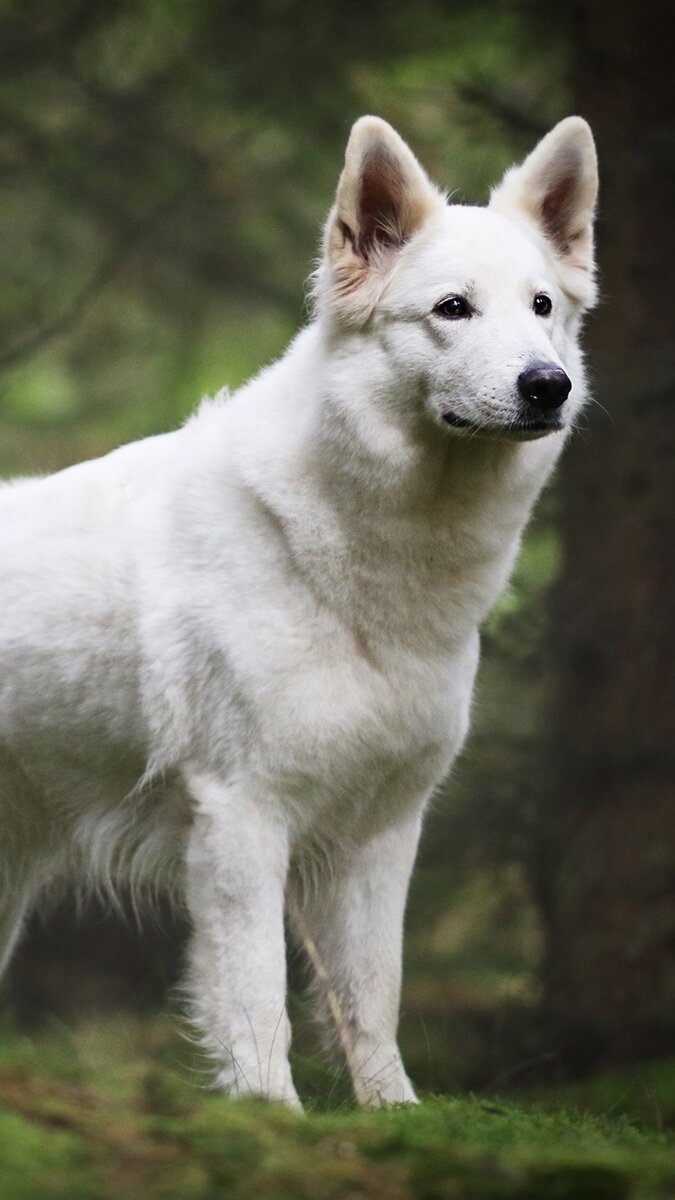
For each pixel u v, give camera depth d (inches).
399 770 331.3
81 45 664.4
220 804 318.3
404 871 343.0
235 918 315.3
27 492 362.0
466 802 553.9
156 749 330.6
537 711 580.7
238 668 312.2
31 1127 193.8
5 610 346.9
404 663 318.3
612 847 544.7
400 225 323.3
